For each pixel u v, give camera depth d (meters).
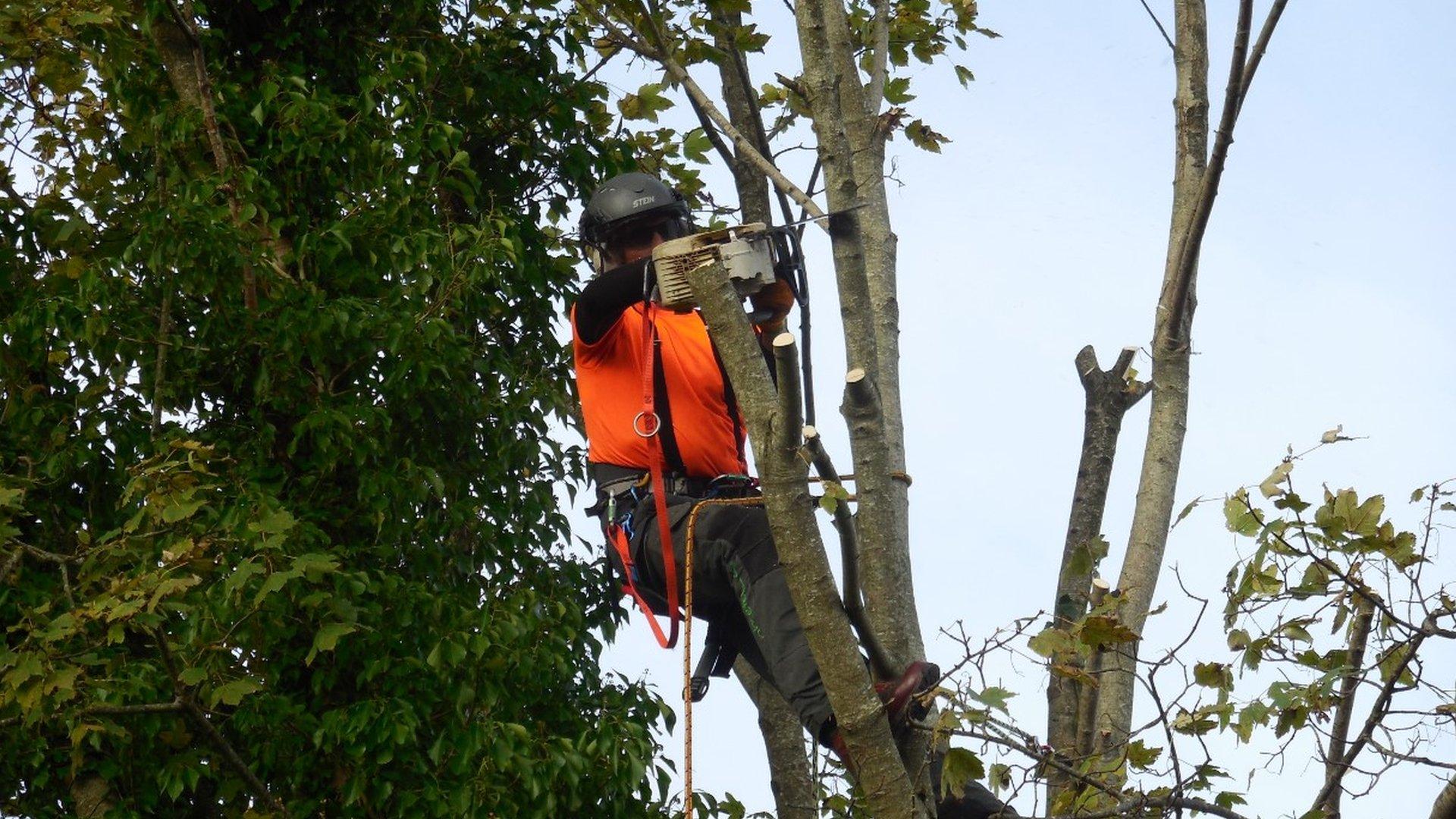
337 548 10.60
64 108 11.93
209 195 11.12
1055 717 7.94
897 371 8.84
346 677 10.88
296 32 12.26
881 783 6.05
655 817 10.97
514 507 11.59
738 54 10.86
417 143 11.45
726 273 6.29
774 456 6.15
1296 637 6.75
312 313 10.88
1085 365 9.46
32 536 10.98
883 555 6.58
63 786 10.43
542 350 12.27
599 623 11.76
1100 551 7.02
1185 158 9.31
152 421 11.16
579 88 12.61
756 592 7.04
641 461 7.82
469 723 10.39
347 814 10.31
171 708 9.07
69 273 11.15
